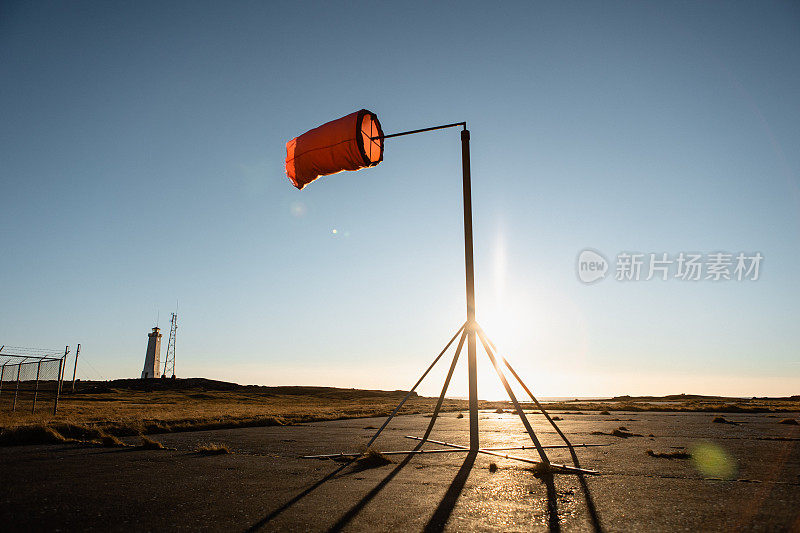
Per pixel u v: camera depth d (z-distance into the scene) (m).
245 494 5.21
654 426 15.61
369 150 9.34
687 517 4.20
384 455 8.37
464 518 4.19
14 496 5.10
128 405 39.28
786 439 11.09
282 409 35.69
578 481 5.88
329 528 3.89
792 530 3.78
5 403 35.31
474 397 8.64
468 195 8.76
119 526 3.96
